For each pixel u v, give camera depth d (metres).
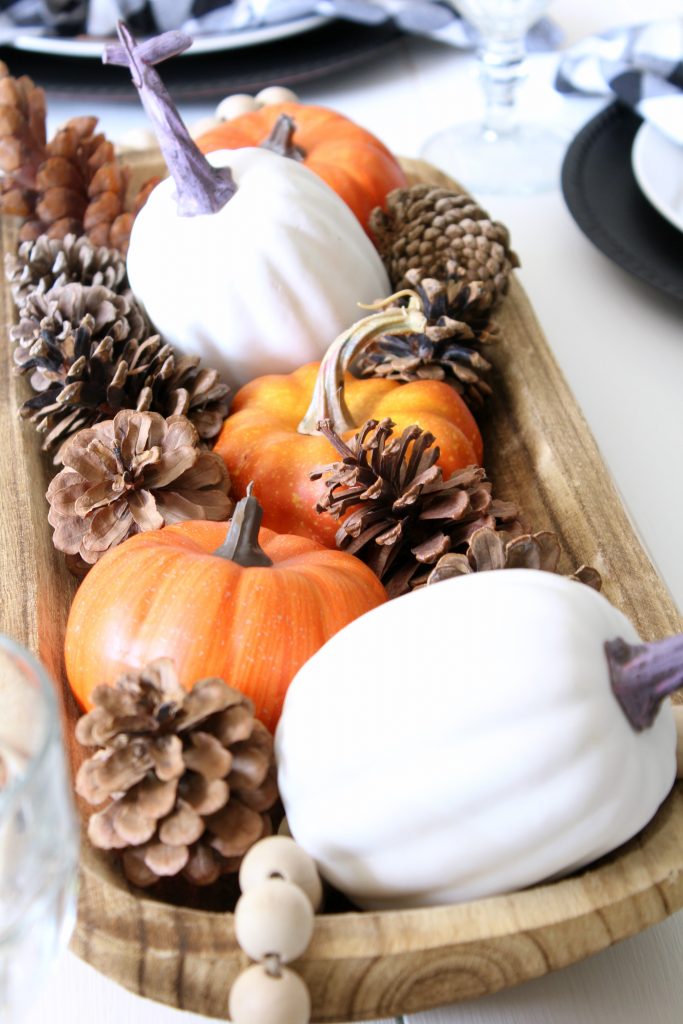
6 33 1.00
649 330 0.78
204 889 0.46
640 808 0.42
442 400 0.60
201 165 0.63
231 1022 0.42
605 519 0.56
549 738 0.40
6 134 0.72
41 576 0.54
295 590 0.48
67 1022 0.45
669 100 0.85
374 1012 0.41
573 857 0.41
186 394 0.60
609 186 0.84
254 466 0.59
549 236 0.88
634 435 0.70
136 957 0.41
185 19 1.00
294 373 0.65
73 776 0.48
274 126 0.75
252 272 0.63
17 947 0.38
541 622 0.41
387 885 0.43
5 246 0.75
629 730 0.42
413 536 0.54
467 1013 0.45
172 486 0.56
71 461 0.55
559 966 0.41
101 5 0.99
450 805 0.41
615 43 0.96
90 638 0.48
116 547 0.51
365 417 0.60
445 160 0.97
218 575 0.48
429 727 0.41
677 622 0.51
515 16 0.93
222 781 0.42
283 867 0.41
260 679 0.47
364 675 0.42
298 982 0.40
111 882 0.42
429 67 1.11
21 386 0.65
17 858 0.36
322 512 0.54
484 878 0.42
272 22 1.00
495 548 0.48
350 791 0.42
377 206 0.77
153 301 0.65
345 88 1.08
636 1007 0.45
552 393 0.64
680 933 0.47
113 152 0.75
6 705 0.39
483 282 0.66
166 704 0.42
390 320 0.59
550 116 1.04
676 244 0.79
